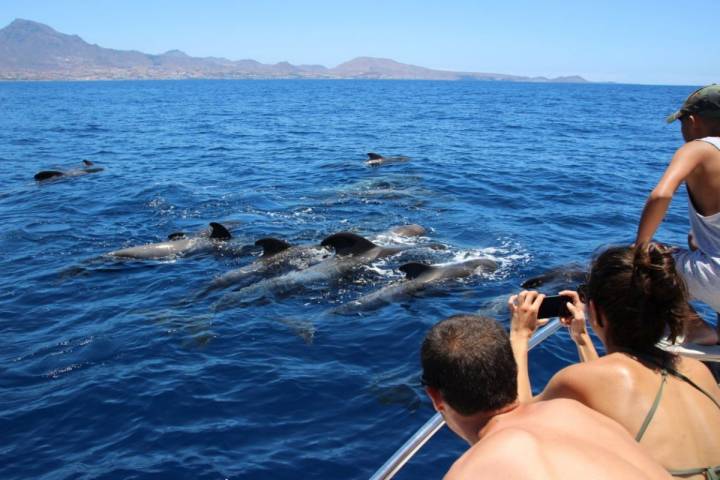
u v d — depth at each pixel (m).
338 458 6.23
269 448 6.42
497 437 2.44
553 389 3.22
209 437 6.62
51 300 10.52
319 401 7.28
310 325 9.48
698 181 4.09
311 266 11.77
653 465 2.46
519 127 44.16
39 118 53.25
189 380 7.79
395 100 92.25
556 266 11.59
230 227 14.91
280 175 22.66
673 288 3.11
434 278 10.97
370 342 8.85
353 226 14.96
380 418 6.90
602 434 2.54
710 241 4.20
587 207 17.06
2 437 6.70
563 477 2.24
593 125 47.06
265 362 8.27
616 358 3.14
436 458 6.14
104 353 8.59
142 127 44.59
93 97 103.25
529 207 17.02
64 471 6.14
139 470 6.11
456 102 86.50
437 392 2.80
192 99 95.88
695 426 2.96
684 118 4.34
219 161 26.62
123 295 10.76
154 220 15.94
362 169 23.62
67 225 15.35
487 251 12.74
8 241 13.92
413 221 15.34
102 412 7.13
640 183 20.97
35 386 7.74
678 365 3.16
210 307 10.23
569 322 3.84
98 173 23.16
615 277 3.21
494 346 2.72
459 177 21.56
